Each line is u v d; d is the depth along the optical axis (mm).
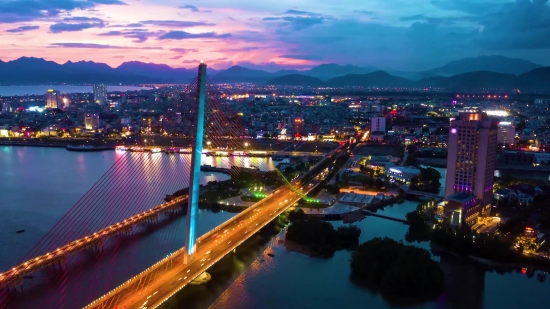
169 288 193875
